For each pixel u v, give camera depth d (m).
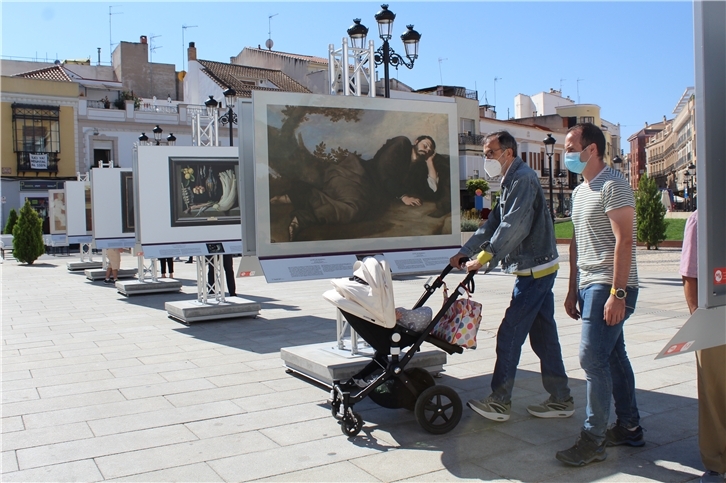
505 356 4.67
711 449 3.63
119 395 5.62
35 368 6.72
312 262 6.08
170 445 4.36
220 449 4.27
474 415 4.91
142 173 9.94
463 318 4.57
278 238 5.99
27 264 24.58
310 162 6.10
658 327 8.22
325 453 4.17
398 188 6.43
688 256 3.66
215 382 6.03
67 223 19.02
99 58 53.47
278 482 3.72
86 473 3.90
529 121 58.72
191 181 10.20
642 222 23.20
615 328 3.90
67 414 5.09
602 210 3.92
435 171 6.59
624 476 3.74
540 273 4.62
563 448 4.21
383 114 6.37
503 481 3.70
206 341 8.15
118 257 16.66
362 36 10.95
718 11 2.98
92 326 9.46
